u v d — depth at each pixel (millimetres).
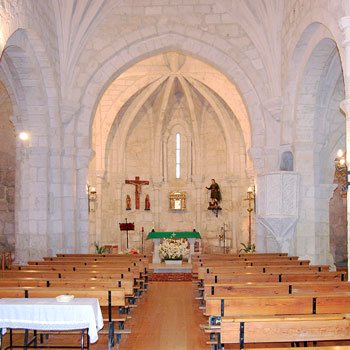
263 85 14398
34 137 13664
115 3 14883
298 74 12773
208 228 23844
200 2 14914
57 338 8062
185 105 24203
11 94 13562
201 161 24047
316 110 12562
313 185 12578
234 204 22578
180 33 14914
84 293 7051
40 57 12805
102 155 21812
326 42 10930
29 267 9906
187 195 24328
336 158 13344
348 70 7785
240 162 22531
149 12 14969
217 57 15031
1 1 9148
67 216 14578
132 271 9828
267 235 14227
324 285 7184
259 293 7043
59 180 14156
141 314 9898
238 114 20516
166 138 24406
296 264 10531
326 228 12828
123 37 14906
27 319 6227
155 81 21688
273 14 13781
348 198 7867
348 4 8008
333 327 5387
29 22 11148
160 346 7645
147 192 24172
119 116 23062
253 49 14570
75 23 14297
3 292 6961
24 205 13820
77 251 14953
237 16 14633
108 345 7121
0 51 9148
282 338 5336
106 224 22891
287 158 14164
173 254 18422
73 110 14477
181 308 10492
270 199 12469
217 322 7582
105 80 15094
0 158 17953
